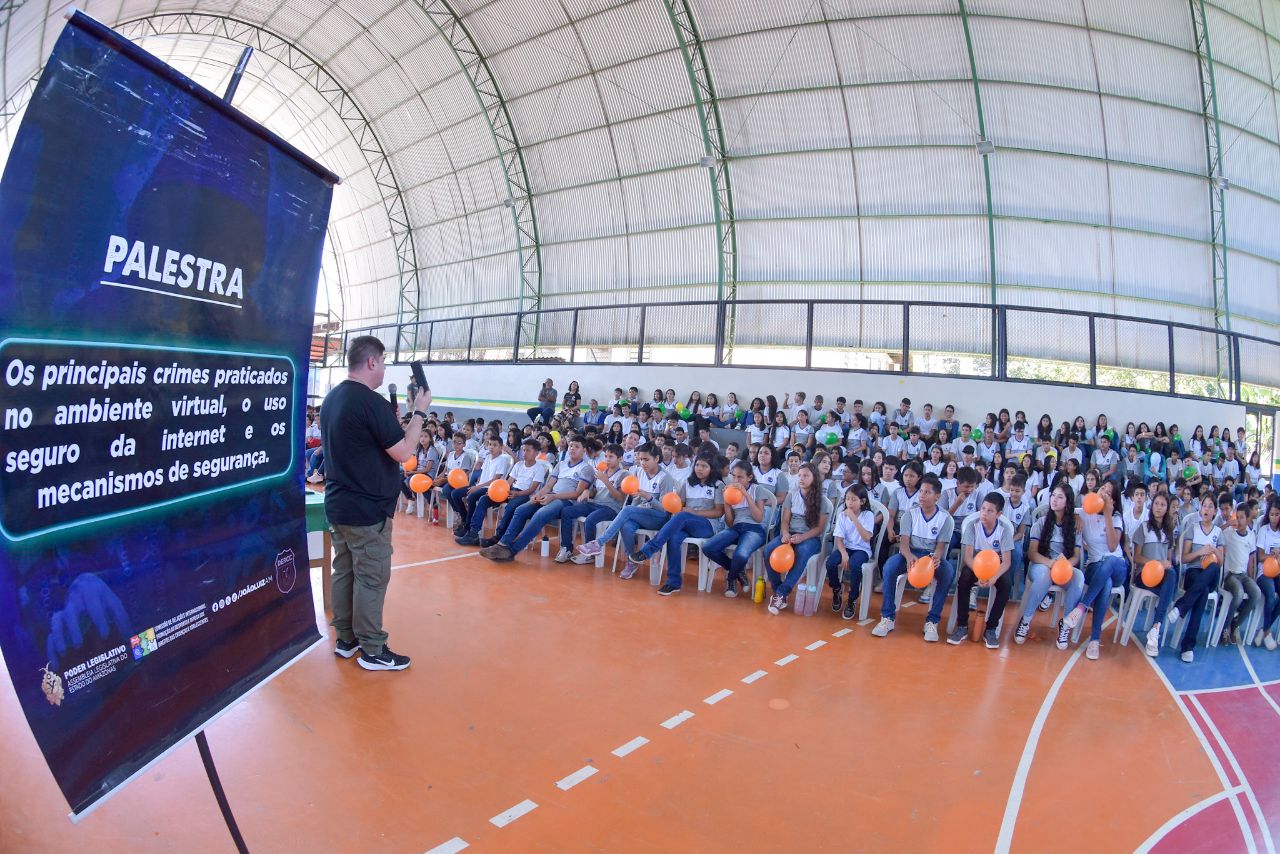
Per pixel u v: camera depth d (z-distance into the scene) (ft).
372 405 13.60
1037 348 48.19
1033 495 30.73
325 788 10.19
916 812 10.84
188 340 5.85
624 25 60.34
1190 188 56.49
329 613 17.40
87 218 4.74
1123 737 14.25
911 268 58.03
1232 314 58.23
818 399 43.75
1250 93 58.34
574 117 68.59
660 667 15.81
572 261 74.02
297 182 7.14
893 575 19.54
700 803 10.61
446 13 67.51
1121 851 10.30
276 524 7.31
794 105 58.23
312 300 7.67
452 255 85.20
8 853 8.28
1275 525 23.20
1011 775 12.23
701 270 65.67
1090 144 54.70
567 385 54.24
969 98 53.67
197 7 67.82
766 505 22.48
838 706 14.52
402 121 80.94
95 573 5.01
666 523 22.20
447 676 14.44
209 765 6.31
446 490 29.99
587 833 9.67
